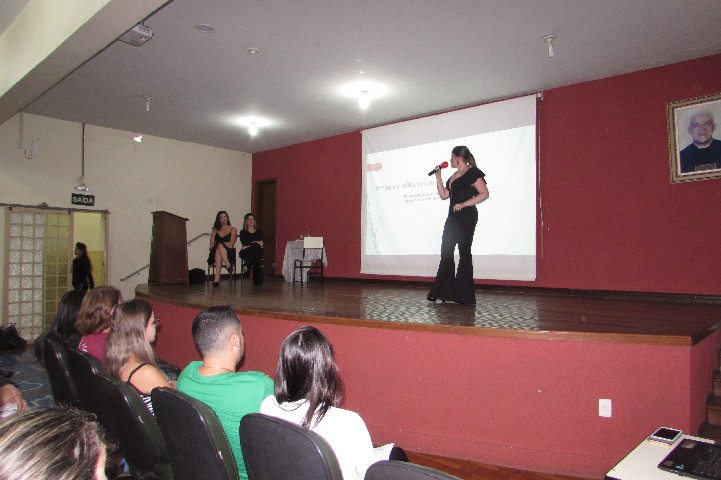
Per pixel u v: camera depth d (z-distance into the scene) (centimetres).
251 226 695
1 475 58
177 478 155
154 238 670
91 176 728
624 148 522
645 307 421
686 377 257
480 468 288
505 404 291
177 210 827
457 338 303
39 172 679
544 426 283
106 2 269
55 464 59
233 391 165
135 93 592
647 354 265
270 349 377
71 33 305
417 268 680
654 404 263
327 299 470
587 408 275
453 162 406
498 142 606
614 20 404
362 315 349
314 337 152
